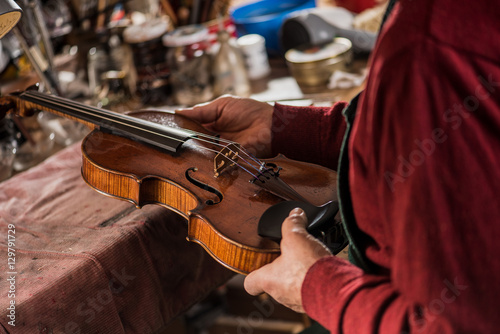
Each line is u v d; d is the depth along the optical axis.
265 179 0.97
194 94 1.76
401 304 0.63
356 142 0.66
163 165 1.05
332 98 1.56
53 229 1.08
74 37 1.94
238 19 2.09
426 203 0.58
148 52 1.78
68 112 1.22
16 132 1.48
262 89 1.84
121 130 1.14
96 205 1.14
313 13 1.86
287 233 0.77
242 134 1.23
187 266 1.13
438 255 0.58
